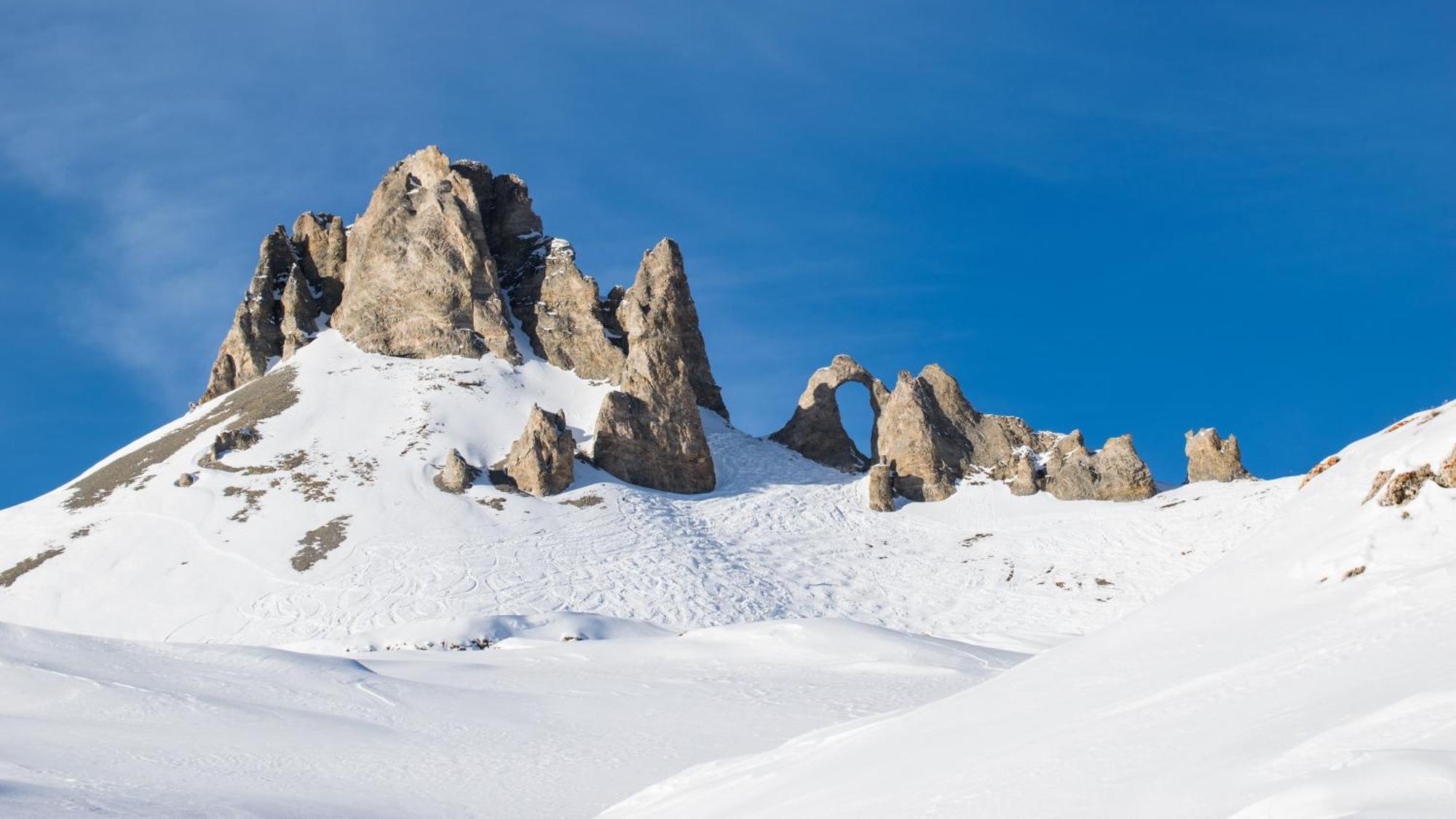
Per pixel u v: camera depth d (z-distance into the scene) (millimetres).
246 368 118812
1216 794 8094
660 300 114438
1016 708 13477
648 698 42625
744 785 16406
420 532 84312
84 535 86750
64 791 24969
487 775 29938
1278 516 14789
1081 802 9117
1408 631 9797
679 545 87562
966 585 84438
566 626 67438
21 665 39750
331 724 36219
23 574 82188
